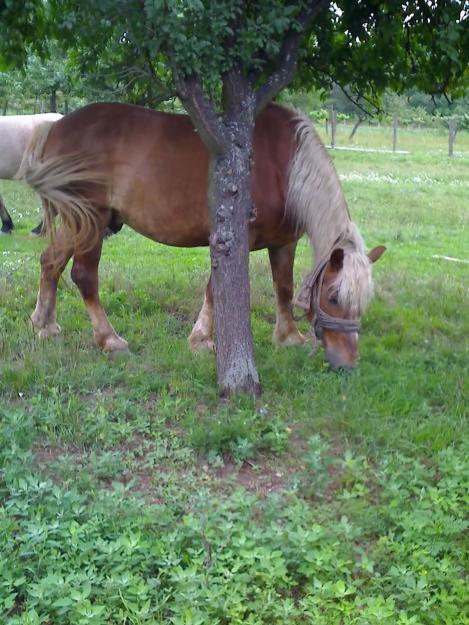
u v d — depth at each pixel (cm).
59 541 351
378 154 2752
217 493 409
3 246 1035
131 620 305
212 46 453
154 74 506
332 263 524
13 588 327
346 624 306
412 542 359
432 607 321
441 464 424
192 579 319
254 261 947
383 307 750
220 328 516
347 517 383
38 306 647
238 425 462
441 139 3784
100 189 600
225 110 498
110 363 588
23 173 607
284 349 618
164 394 528
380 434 466
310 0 509
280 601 321
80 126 600
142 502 384
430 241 1193
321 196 544
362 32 609
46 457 447
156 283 822
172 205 584
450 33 519
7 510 370
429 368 590
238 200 498
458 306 770
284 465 443
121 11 435
